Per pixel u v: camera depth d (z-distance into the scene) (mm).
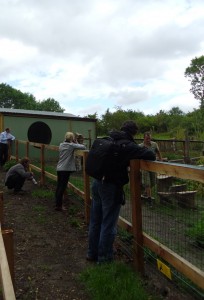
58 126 17406
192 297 3809
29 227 6242
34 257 4945
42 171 10008
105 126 37750
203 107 39031
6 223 6449
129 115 41531
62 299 3832
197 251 4371
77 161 9359
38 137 17031
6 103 82938
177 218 4625
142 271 4375
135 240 4379
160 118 40719
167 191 4652
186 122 34062
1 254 2525
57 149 8195
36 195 8734
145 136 8766
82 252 5152
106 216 4512
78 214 6996
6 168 13172
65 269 4586
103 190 4461
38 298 3840
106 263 4543
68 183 8023
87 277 4273
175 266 3639
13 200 8328
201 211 4574
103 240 4547
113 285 3957
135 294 3775
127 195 5215
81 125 18062
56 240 5621
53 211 7258
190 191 4590
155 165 3914
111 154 4285
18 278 4289
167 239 4480
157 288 4039
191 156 16031
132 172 4301
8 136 14586
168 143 16797
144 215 4727
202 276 3189
